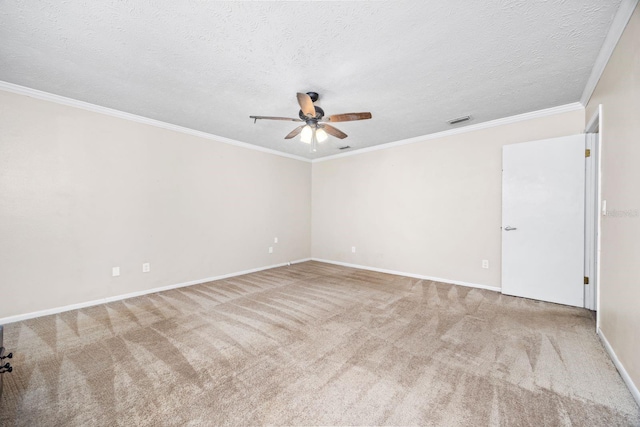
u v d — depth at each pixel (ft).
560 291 10.00
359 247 16.84
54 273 9.33
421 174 14.03
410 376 5.77
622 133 5.81
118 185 10.73
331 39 6.12
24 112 8.72
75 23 5.60
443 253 13.32
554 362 6.24
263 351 6.81
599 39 6.12
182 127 12.47
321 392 5.28
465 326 8.20
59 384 5.50
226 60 6.98
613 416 4.61
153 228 11.74
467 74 7.70
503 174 11.15
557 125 10.30
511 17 5.41
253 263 15.78
